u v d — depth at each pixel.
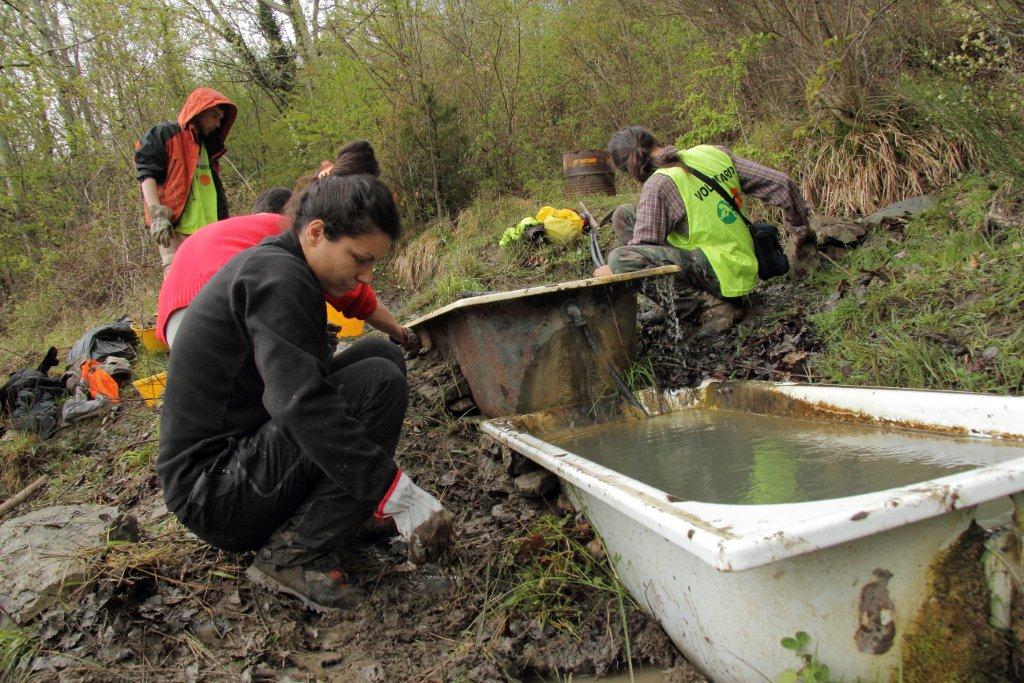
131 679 1.90
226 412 2.00
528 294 2.79
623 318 3.13
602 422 3.06
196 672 1.92
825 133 4.90
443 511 2.01
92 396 4.32
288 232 2.00
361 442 1.88
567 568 2.29
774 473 2.14
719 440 2.59
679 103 6.83
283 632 2.08
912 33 4.87
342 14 7.09
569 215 5.28
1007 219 3.58
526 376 2.95
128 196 8.09
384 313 3.08
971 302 3.18
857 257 3.87
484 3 7.23
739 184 3.75
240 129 10.20
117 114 7.89
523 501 2.66
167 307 2.37
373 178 1.95
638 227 3.59
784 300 3.82
